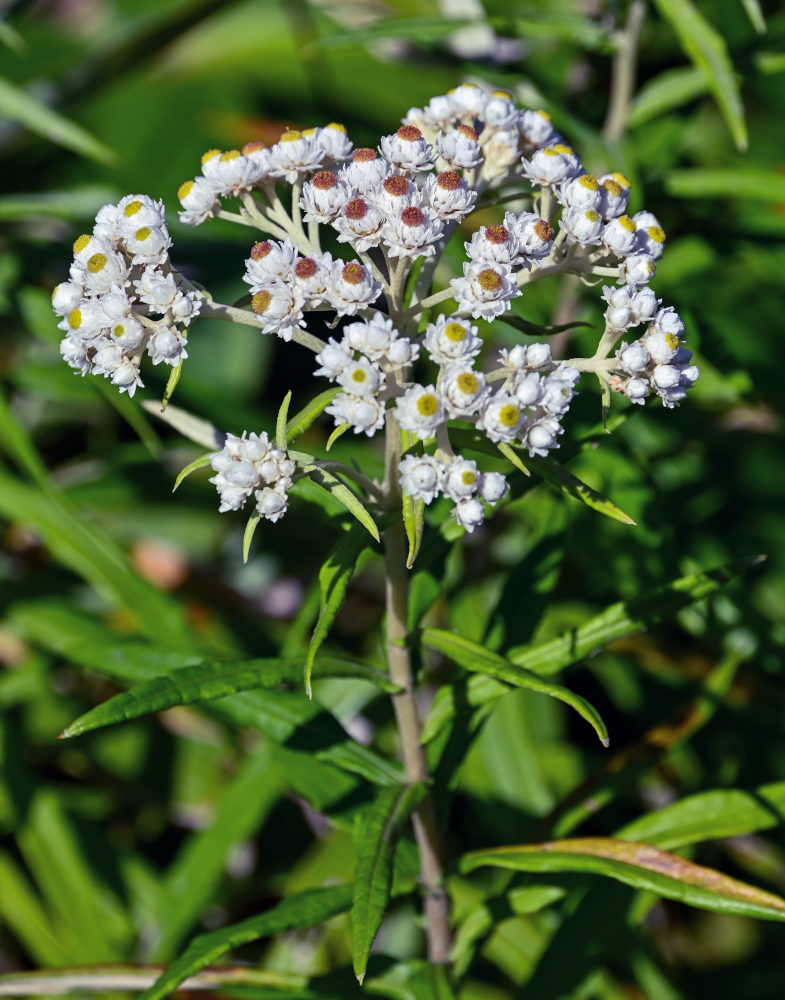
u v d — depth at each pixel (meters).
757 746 0.49
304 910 0.36
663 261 0.54
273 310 0.34
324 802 0.40
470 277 0.34
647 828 0.39
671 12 0.45
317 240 0.35
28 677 0.52
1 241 0.53
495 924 0.40
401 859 0.40
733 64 0.48
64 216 0.51
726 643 0.47
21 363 0.53
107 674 0.40
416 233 0.34
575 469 0.47
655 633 0.51
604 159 0.46
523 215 0.34
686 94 0.48
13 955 0.52
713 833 0.39
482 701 0.38
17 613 0.51
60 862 0.49
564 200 0.35
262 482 0.33
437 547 0.37
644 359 0.34
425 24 0.47
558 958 0.41
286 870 0.52
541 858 0.37
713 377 0.51
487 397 0.33
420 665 0.38
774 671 0.47
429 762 0.39
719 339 0.45
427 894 0.39
